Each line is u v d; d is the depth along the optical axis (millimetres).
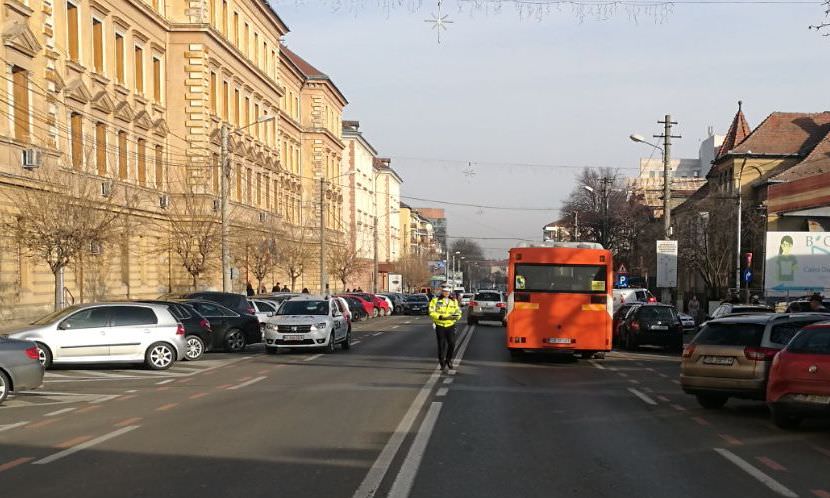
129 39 38406
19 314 27453
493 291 46094
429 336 34000
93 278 33312
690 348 13531
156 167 41594
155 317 19797
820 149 51406
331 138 76500
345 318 26766
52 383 16828
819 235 32031
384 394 14742
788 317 13336
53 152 28500
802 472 8539
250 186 53156
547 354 25203
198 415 12164
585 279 22141
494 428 11164
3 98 26672
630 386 16734
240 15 51500
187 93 43438
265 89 57281
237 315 25719
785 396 11227
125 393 15039
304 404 13367
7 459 8938
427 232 161625
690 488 7777
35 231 25438
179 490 7512
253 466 8547
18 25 27375
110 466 8555
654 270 63281
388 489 7574
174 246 38469
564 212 68375
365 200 98000
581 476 8250
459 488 7668
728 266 47094
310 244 61281
